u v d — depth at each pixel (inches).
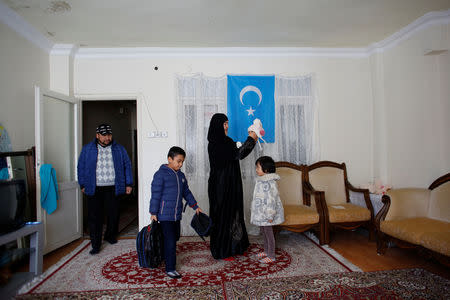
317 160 162.1
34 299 84.6
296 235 148.8
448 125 125.2
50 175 125.3
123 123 295.1
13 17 117.9
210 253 123.1
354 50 165.3
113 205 136.8
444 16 123.7
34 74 136.7
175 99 157.5
